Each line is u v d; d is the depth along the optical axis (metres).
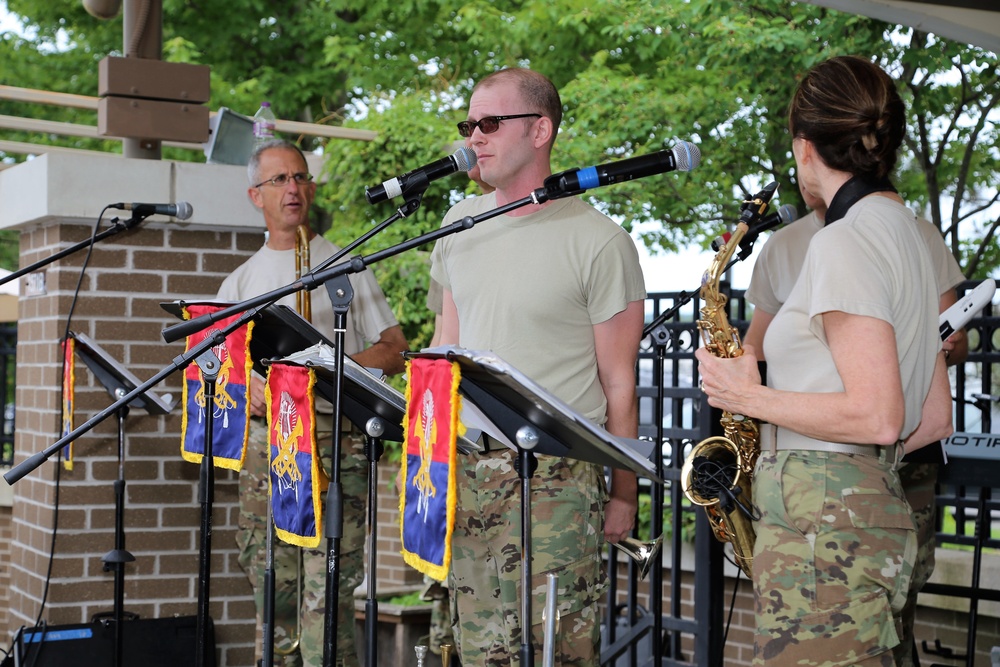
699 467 2.78
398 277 9.16
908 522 2.25
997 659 4.05
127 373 4.09
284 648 4.38
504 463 2.86
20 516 5.11
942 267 3.59
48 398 4.89
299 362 2.88
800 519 2.26
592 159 9.01
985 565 5.13
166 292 4.90
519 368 2.93
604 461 2.25
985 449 4.18
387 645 6.01
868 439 2.16
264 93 11.87
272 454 3.12
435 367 2.38
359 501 4.13
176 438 4.90
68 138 12.59
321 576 4.01
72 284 4.78
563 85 10.32
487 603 2.97
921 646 5.12
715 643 4.68
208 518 3.38
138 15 5.02
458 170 2.89
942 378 2.61
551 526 2.81
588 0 9.48
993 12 4.85
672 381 5.22
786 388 2.35
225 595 4.93
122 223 4.05
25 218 4.92
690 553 6.05
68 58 12.88
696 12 8.75
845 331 2.20
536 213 3.01
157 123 4.93
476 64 11.53
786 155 9.18
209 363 3.31
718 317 2.99
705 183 9.23
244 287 4.38
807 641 2.23
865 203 2.33
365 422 2.90
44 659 4.39
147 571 4.85
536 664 2.82
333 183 9.64
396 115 9.25
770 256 3.81
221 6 12.09
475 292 3.02
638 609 5.43
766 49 8.52
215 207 4.87
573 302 2.95
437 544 2.37
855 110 2.32
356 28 11.77
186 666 4.61
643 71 10.01
